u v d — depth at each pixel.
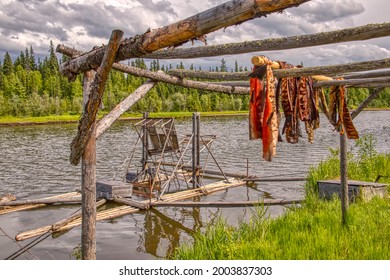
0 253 9.98
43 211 14.10
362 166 14.14
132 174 18.62
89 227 5.39
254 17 2.93
